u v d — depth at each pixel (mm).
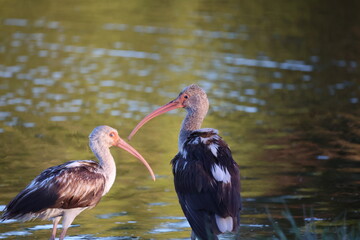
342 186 12930
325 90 21734
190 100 10664
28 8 35688
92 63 24734
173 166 9328
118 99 19891
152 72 23641
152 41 28734
